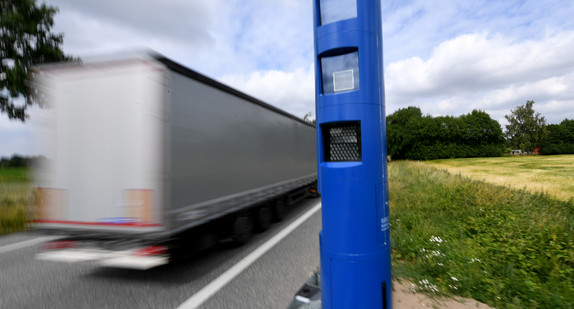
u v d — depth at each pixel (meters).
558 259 3.87
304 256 5.07
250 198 5.84
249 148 5.86
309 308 2.83
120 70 3.58
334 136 2.61
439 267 3.84
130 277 4.22
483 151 58.75
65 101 3.75
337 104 2.46
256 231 6.25
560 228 4.70
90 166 3.66
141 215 3.47
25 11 14.27
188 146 3.96
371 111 2.42
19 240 6.34
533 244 4.28
